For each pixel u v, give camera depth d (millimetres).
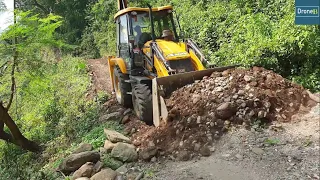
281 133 4691
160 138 5105
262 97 5117
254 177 3910
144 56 6684
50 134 8359
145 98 5895
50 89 9766
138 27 6879
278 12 7875
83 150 5535
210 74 5816
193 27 10742
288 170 3912
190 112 5160
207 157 4590
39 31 6906
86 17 25797
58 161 6016
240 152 4465
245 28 7902
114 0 23297
